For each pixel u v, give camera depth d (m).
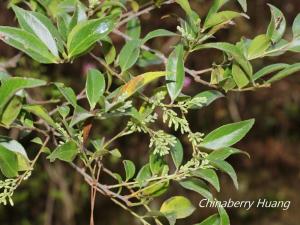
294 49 0.79
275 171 2.79
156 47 1.91
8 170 0.73
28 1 0.96
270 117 2.66
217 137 0.76
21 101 0.70
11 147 0.76
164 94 0.78
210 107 2.42
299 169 2.78
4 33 0.70
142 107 0.77
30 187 2.09
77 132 0.75
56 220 2.16
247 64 0.74
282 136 2.77
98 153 0.75
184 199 0.80
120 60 0.82
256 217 2.66
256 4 2.26
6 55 1.63
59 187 2.08
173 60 0.76
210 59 2.09
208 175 0.73
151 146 0.74
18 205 2.18
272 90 2.56
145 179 0.77
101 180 2.13
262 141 2.78
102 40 0.84
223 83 0.78
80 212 2.36
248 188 2.73
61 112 0.74
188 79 1.32
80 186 2.13
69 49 0.71
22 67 1.53
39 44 0.71
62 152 0.72
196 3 1.92
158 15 1.87
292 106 2.61
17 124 0.78
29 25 0.72
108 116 0.72
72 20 0.73
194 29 0.76
